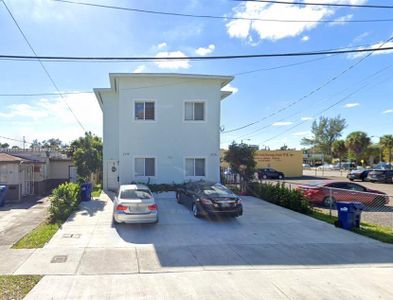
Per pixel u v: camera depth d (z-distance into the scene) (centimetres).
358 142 7169
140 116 1969
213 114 2022
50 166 2733
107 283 611
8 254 787
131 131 1953
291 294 570
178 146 1989
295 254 819
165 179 1973
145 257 779
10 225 1149
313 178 4012
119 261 746
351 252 840
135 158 1958
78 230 1059
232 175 2509
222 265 727
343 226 1119
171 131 1984
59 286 591
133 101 1955
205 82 2014
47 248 846
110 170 2241
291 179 3803
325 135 8250
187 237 982
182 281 626
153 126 1970
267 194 1791
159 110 1973
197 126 2008
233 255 804
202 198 1254
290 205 1520
